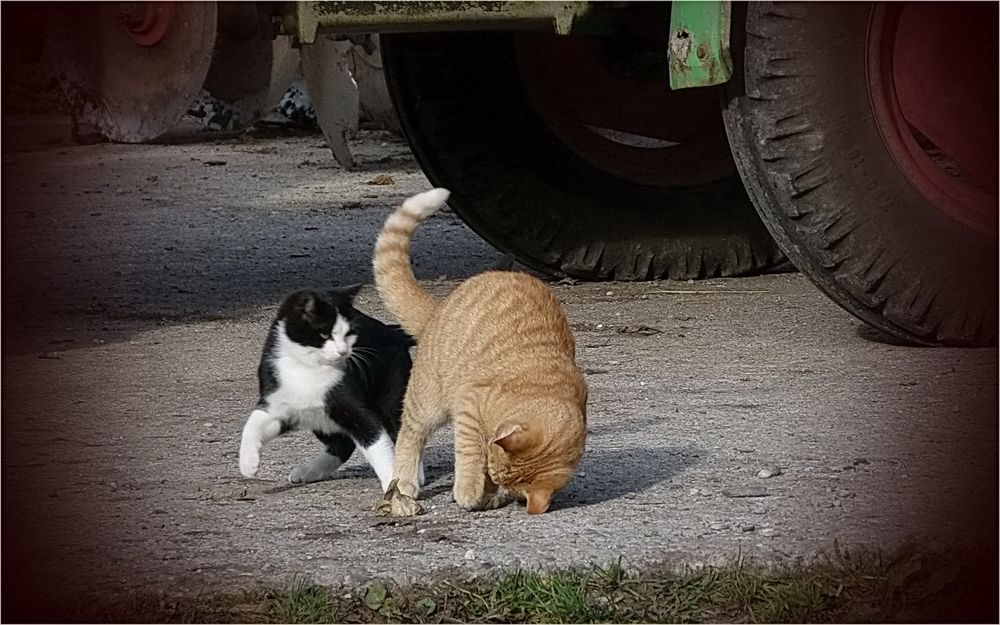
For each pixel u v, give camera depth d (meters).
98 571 3.16
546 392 3.34
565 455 3.31
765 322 4.58
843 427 3.71
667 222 5.11
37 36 12.10
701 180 5.12
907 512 3.30
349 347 3.44
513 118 5.05
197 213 7.32
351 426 3.47
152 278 5.39
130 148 10.77
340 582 3.11
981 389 3.94
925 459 3.53
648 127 5.12
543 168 5.07
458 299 3.48
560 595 3.07
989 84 4.26
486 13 4.36
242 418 3.88
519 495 3.36
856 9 4.14
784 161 4.18
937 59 4.23
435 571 3.12
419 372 3.47
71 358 4.38
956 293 4.22
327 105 9.00
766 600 3.08
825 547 3.18
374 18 4.34
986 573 3.14
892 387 3.97
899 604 3.09
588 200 5.09
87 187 8.59
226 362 4.32
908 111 4.25
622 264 5.10
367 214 7.12
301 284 5.21
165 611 3.07
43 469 3.59
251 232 6.59
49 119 13.17
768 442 3.64
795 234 4.22
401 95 5.02
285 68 7.89
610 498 3.39
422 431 3.47
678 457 3.57
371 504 3.41
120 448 3.70
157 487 3.49
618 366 4.20
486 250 5.89
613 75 5.09
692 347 4.35
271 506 3.40
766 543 3.19
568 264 5.08
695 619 3.06
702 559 3.15
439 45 4.98
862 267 4.20
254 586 3.10
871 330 4.46
